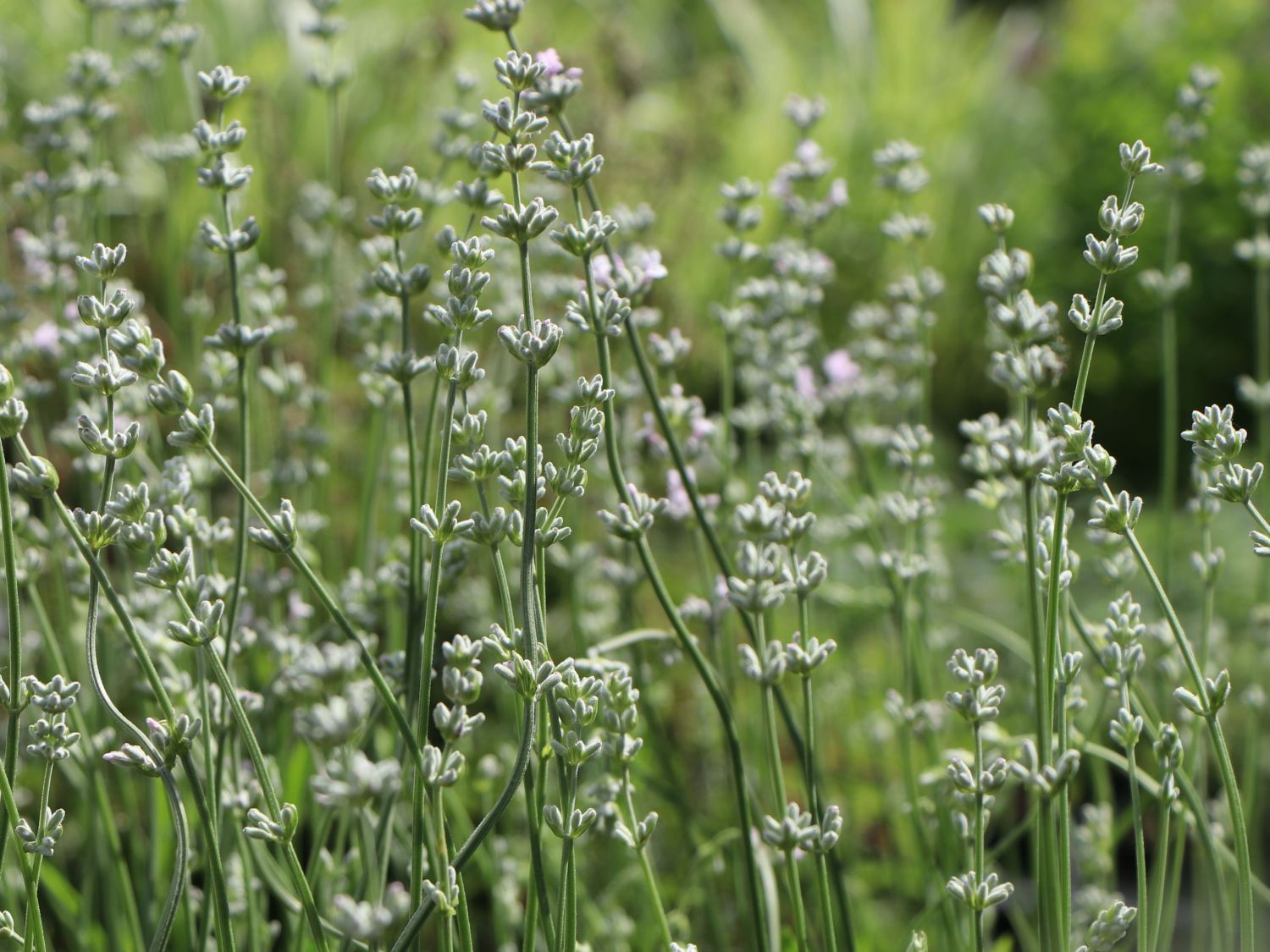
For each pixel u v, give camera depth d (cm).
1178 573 248
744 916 162
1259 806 173
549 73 150
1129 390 402
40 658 167
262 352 215
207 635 140
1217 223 387
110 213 271
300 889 141
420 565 149
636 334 152
